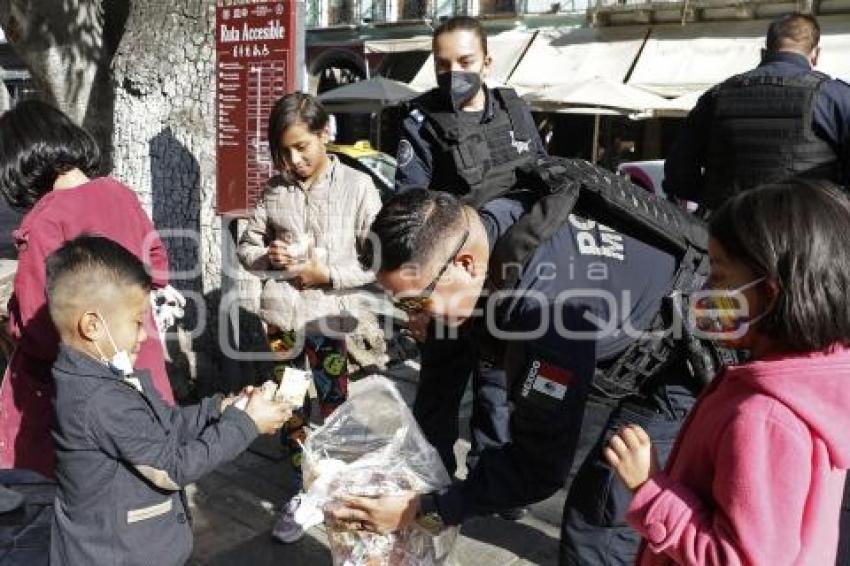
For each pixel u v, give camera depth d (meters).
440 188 2.86
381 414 2.03
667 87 13.61
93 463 1.77
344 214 2.80
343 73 20.28
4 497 2.54
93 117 5.82
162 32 3.97
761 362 1.22
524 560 2.75
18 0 5.56
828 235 1.16
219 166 3.71
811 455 1.15
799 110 2.75
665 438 1.87
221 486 3.25
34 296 2.20
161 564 1.88
